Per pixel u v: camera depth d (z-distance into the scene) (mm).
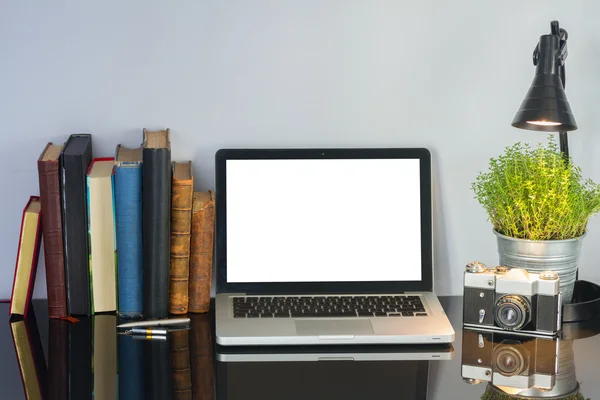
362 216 1532
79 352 1341
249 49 1548
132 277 1462
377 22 1558
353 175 1532
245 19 1536
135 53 1531
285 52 1554
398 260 1535
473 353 1345
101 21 1515
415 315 1432
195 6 1523
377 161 1537
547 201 1425
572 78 1615
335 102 1579
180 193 1429
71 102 1539
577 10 1586
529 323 1418
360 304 1476
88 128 1551
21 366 1287
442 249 1647
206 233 1471
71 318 1478
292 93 1569
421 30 1568
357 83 1576
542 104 1409
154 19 1522
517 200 1441
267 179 1523
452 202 1632
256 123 1574
